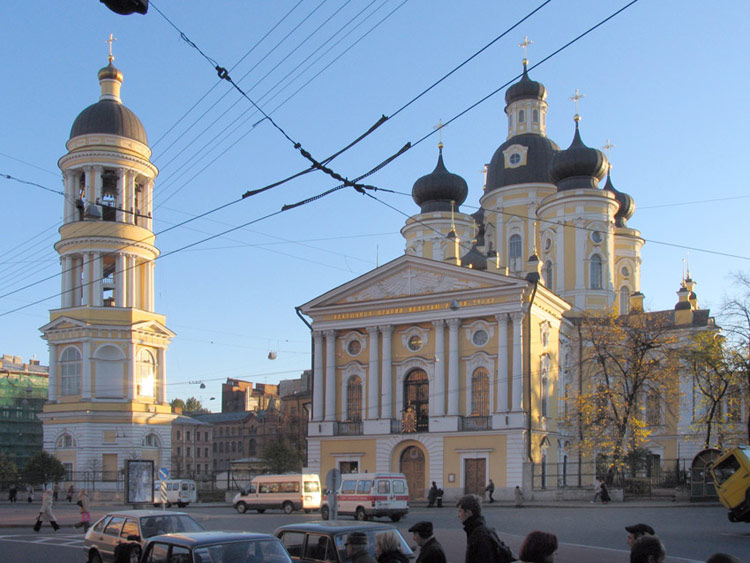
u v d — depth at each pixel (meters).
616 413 56.91
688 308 76.06
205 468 126.75
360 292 64.19
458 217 80.19
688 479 56.88
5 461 78.19
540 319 61.53
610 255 73.62
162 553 14.44
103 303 76.44
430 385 60.69
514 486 56.44
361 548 12.66
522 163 82.12
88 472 73.19
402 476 42.22
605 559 24.14
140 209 78.38
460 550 27.16
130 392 76.00
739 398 60.66
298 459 86.75
